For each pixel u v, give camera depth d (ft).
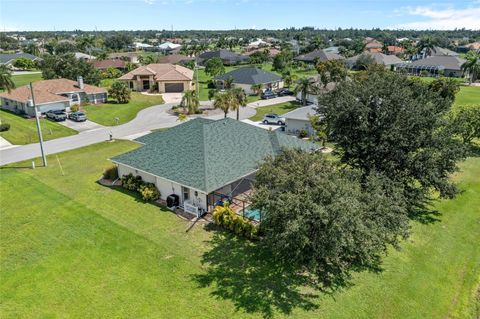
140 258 71.15
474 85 314.55
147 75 278.87
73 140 152.76
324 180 57.98
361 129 82.07
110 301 59.82
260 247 74.59
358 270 68.64
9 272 67.21
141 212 89.20
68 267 68.59
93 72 266.98
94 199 96.12
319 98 95.25
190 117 196.24
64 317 56.54
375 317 57.41
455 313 59.57
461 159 86.38
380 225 62.34
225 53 455.22
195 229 81.51
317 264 62.64
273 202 58.65
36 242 76.79
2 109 206.49
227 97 172.65
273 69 406.00
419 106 81.92
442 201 99.76
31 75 344.90
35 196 97.91
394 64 404.16
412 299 61.77
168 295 61.11
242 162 96.27
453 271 70.33
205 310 57.77
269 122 183.73
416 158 83.10
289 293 61.72
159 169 94.89
